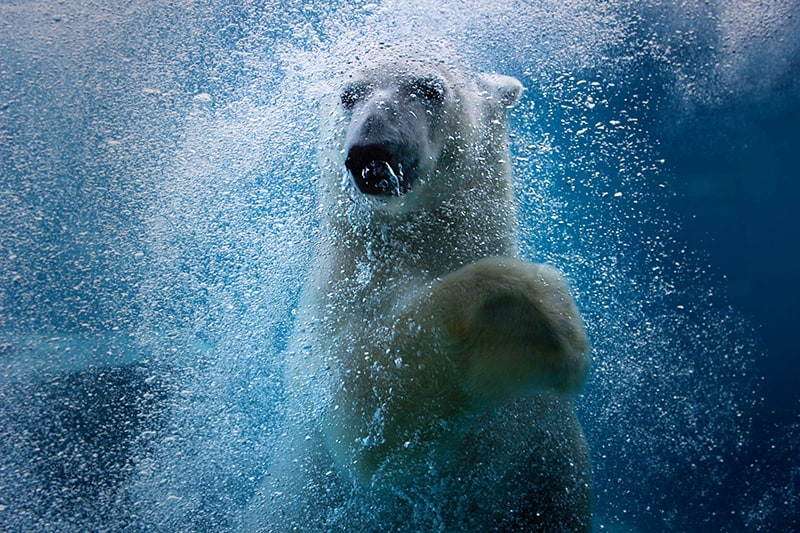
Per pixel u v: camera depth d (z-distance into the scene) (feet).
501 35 8.97
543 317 6.11
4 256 8.88
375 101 6.72
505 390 6.37
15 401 8.36
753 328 14.15
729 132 15.65
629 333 9.80
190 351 8.54
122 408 8.38
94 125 8.99
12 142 8.98
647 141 12.80
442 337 6.23
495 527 7.34
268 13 8.36
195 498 8.06
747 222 18.70
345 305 7.04
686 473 9.86
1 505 7.76
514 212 8.01
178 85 8.88
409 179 6.78
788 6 11.11
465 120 7.58
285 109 8.22
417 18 8.30
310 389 7.18
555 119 9.90
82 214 8.91
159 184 8.86
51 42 9.09
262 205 8.26
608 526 9.30
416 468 7.02
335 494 7.36
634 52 11.18
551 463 7.16
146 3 8.73
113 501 8.01
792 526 9.71
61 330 8.82
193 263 8.64
